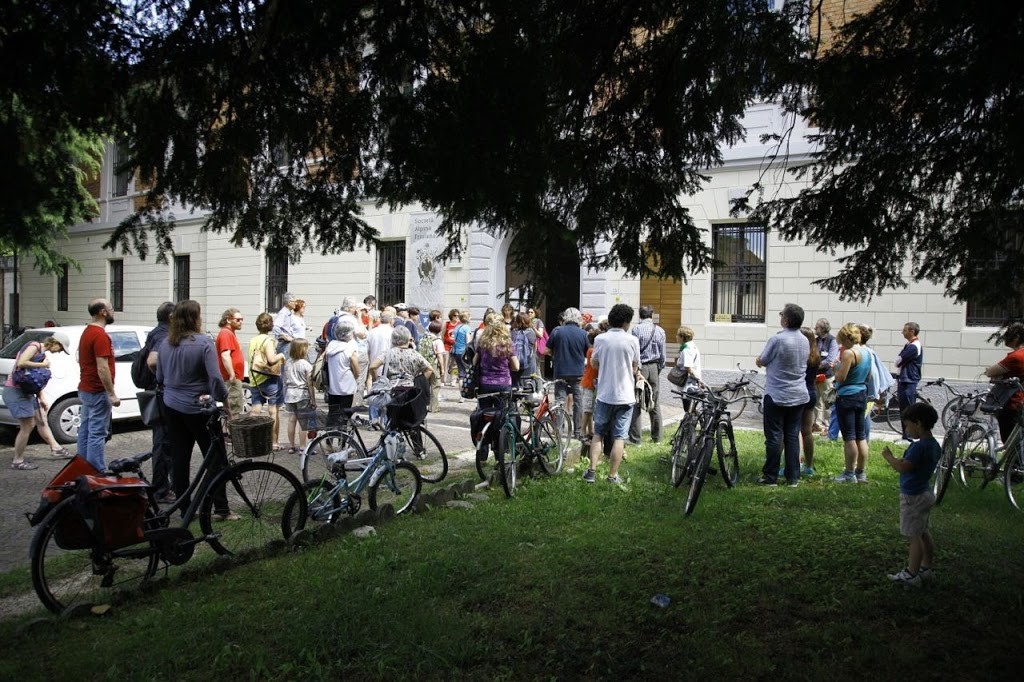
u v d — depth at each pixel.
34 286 28.53
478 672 3.59
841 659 3.65
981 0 3.30
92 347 6.95
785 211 5.00
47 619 4.10
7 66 3.69
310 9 3.96
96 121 4.12
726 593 4.48
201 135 4.40
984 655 3.66
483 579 4.73
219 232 5.18
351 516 5.94
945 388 11.89
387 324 10.80
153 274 23.78
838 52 4.29
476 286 16.98
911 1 3.89
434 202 4.61
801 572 4.87
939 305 11.95
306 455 6.53
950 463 6.73
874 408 11.25
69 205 4.57
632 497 6.88
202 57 4.14
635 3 4.37
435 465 8.34
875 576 4.73
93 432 7.04
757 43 4.52
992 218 4.47
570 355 9.36
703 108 4.88
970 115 3.99
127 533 4.43
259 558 5.19
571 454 8.51
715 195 13.35
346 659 3.71
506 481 6.84
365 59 4.20
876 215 4.71
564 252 5.23
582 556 5.17
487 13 4.04
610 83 4.77
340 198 4.92
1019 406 6.84
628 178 4.96
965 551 5.26
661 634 3.95
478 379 7.43
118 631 4.04
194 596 4.53
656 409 9.98
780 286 13.19
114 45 3.91
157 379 6.23
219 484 5.12
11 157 4.05
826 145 4.79
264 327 9.05
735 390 9.94
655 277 5.38
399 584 4.59
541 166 4.45
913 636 3.90
